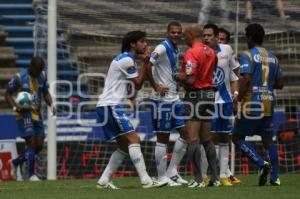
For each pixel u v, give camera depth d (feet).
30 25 228.22
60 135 162.40
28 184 129.49
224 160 127.44
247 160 161.89
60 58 179.73
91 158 162.61
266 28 176.14
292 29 176.14
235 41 157.58
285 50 180.65
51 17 151.84
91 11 172.04
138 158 113.50
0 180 155.33
